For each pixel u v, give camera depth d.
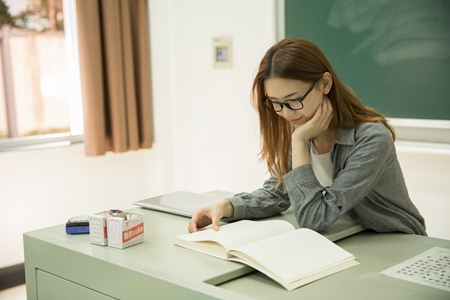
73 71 3.27
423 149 2.39
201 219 1.43
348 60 2.64
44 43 3.24
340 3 2.62
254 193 1.57
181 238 1.24
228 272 1.05
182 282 0.99
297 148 1.41
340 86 1.44
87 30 3.03
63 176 3.13
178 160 3.52
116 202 3.45
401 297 0.95
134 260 1.13
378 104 2.56
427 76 2.38
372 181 1.34
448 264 1.13
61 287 1.26
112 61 3.15
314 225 1.33
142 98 3.38
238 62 3.10
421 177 2.46
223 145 3.25
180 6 3.34
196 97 3.35
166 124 3.51
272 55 1.37
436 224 2.43
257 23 2.97
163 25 3.41
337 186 1.35
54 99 3.31
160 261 1.12
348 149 1.42
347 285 1.02
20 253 2.93
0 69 3.07
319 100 1.39
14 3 3.10
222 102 3.22
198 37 3.28
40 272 1.33
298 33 2.80
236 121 3.16
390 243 1.31
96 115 3.10
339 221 1.48
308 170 1.38
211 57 3.23
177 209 1.57
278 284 1.03
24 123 3.19
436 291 0.98
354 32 2.60
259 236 1.23
